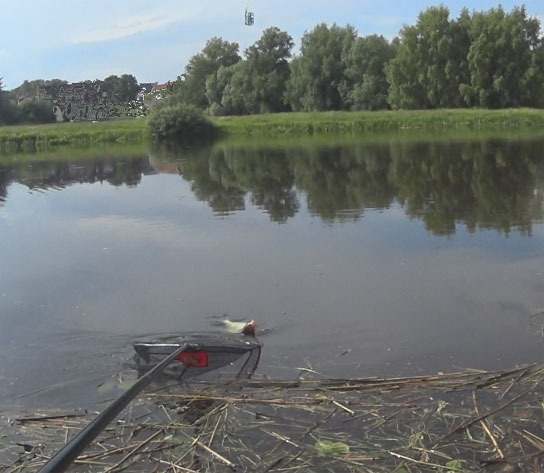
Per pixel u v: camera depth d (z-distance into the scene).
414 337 5.69
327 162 21.19
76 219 12.29
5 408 4.79
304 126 44.09
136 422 4.47
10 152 37.78
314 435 4.11
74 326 6.43
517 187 13.27
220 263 8.47
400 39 58.59
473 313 6.15
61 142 43.22
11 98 88.50
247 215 11.74
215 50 72.19
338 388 4.70
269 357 5.45
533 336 5.54
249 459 3.90
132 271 8.34
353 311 6.41
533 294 6.54
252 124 45.06
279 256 8.62
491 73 51.91
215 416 4.44
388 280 7.31
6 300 7.34
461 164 18.34
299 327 6.09
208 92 69.25
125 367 5.44
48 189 17.39
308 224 10.59
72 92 105.75
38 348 5.91
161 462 3.92
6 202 15.09
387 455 3.85
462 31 53.19
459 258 8.00
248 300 6.95
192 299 7.09
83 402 4.86
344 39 61.03
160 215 12.27
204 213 12.23
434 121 42.12
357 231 9.84
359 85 59.91
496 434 3.99
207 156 26.66
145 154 30.17
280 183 16.08
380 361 5.26
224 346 5.36
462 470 3.65
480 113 42.69
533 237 8.77
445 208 11.30
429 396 4.53
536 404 4.30
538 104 51.44
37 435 4.38
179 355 5.23
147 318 6.57
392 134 37.00
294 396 4.64
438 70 53.16
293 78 63.31
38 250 9.75
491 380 4.68
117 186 17.36
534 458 3.73
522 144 24.52
